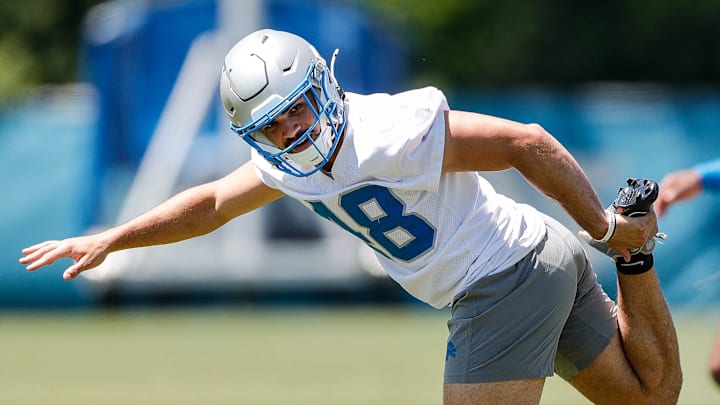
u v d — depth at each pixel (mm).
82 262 18047
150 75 54500
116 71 54250
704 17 87875
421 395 29766
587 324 18016
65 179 53969
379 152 15953
